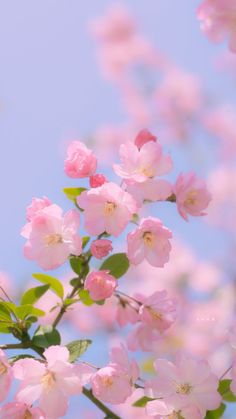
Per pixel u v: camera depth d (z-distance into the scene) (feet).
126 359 3.69
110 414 3.77
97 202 3.71
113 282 3.70
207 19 4.58
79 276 3.81
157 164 3.78
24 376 3.59
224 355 6.81
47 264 3.73
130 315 4.03
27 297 3.82
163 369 3.65
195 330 7.43
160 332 3.95
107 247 3.71
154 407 3.62
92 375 3.63
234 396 3.74
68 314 8.08
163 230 3.75
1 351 3.59
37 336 3.72
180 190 3.83
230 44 4.57
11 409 3.58
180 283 8.65
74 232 3.73
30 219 3.77
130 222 3.82
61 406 3.59
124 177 3.75
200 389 3.63
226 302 8.02
